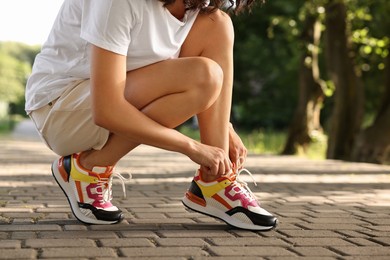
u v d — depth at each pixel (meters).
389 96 13.53
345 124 14.22
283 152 16.44
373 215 4.38
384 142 13.16
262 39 28.16
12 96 88.25
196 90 3.29
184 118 3.32
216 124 3.44
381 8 15.28
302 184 7.02
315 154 16.17
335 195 5.81
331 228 3.74
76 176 3.60
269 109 35.19
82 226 3.62
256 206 3.57
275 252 3.02
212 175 3.58
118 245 3.12
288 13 22.86
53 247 3.06
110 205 3.69
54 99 3.42
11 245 3.08
